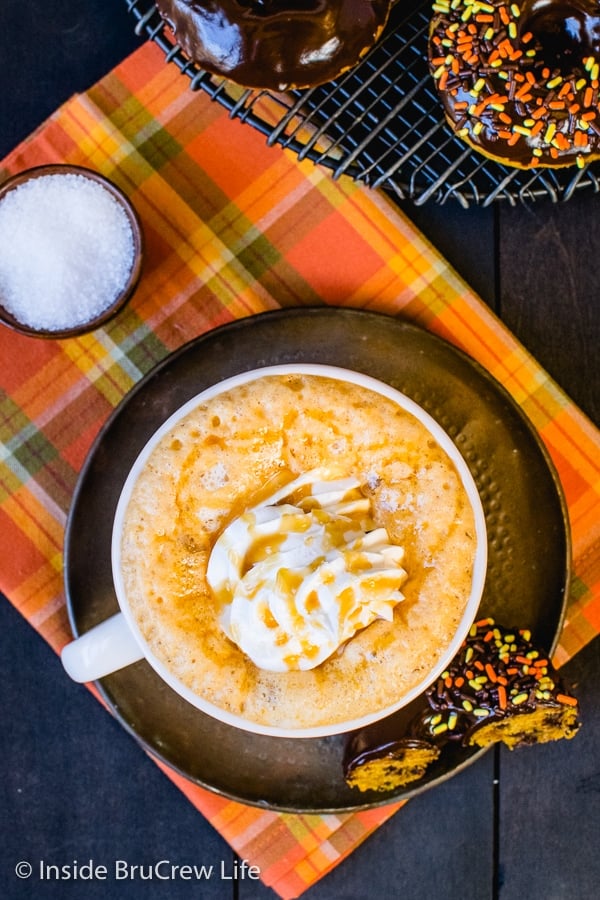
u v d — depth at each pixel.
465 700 0.55
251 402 0.51
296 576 0.50
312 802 0.57
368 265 0.59
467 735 0.56
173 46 0.56
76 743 0.61
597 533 0.59
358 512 0.51
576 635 0.59
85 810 0.61
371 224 0.59
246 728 0.51
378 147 0.59
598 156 0.56
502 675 0.55
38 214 0.58
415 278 0.59
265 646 0.51
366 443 0.51
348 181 0.59
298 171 0.59
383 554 0.51
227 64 0.55
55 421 0.59
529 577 0.57
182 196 0.59
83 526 0.56
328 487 0.51
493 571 0.57
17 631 0.61
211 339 0.56
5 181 0.57
